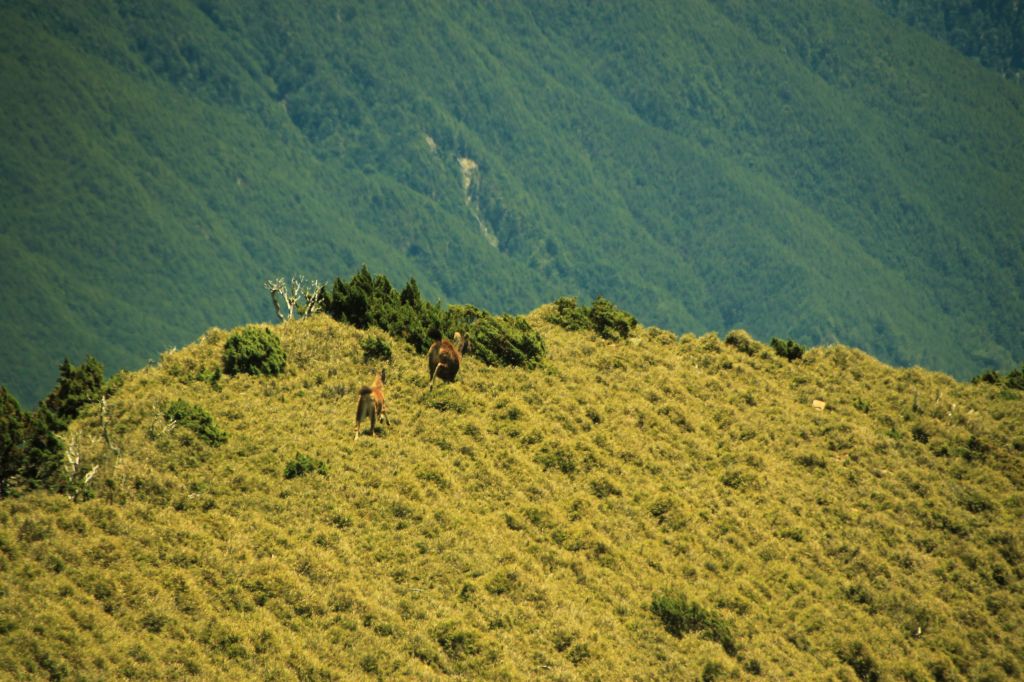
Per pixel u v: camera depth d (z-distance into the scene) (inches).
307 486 5984.3
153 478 5767.7
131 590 5064.0
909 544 6811.0
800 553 6530.5
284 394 6796.3
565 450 6761.8
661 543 6309.1
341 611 5285.4
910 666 5831.7
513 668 5157.5
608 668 5295.3
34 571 4995.1
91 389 6545.3
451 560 5703.7
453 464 6461.6
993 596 6530.5
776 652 5713.6
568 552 6003.9
